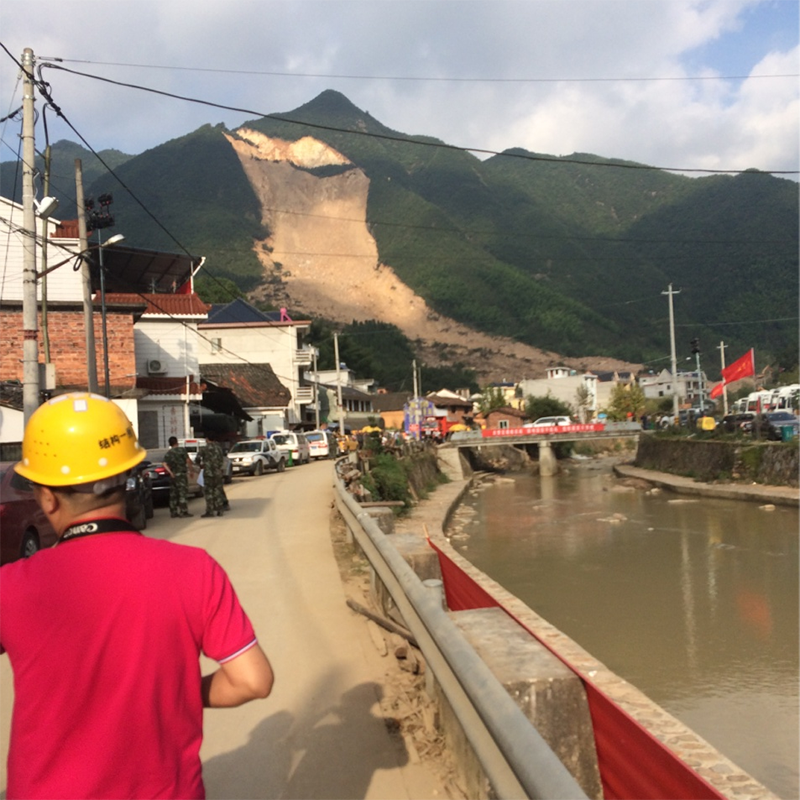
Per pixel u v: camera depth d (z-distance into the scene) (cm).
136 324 3831
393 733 476
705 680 1115
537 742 228
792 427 3525
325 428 6850
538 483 5116
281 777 417
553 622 1472
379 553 673
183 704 201
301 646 659
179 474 1656
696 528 2570
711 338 16238
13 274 2891
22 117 1491
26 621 194
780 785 774
